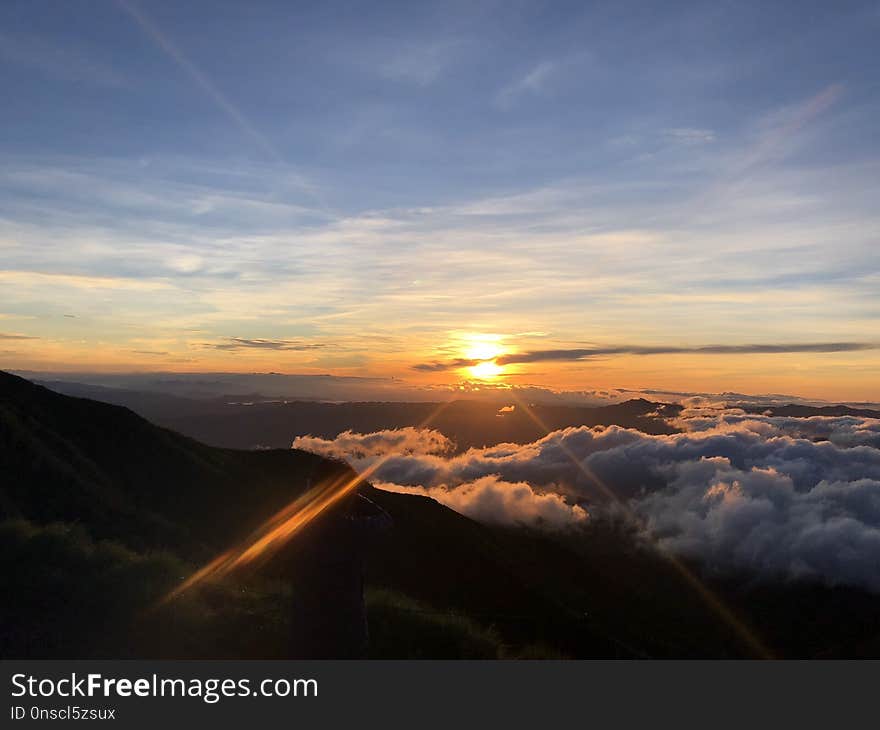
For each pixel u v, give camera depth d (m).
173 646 8.37
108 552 11.27
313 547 5.60
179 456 40.88
